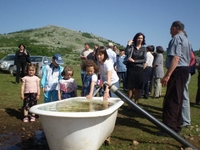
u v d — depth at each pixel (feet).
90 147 10.06
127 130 16.25
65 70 16.78
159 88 29.53
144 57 21.04
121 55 33.40
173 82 14.39
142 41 21.27
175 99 14.43
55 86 17.89
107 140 13.11
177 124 15.06
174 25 14.96
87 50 30.42
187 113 16.81
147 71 28.14
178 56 13.96
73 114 9.20
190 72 16.74
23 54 39.65
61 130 9.62
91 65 15.38
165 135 15.16
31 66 18.44
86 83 15.92
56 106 12.05
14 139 14.42
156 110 22.85
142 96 30.42
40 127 16.89
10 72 54.29
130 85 21.26
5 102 24.63
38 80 18.66
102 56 15.61
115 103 12.78
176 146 13.51
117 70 33.55
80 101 13.70
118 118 19.33
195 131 16.26
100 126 10.14
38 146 13.37
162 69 29.35
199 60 26.66
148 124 17.80
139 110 12.46
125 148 13.01
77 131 9.56
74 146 9.79
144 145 13.52
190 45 14.67
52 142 10.08
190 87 43.60
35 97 18.38
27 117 18.17
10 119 18.67
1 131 15.85
